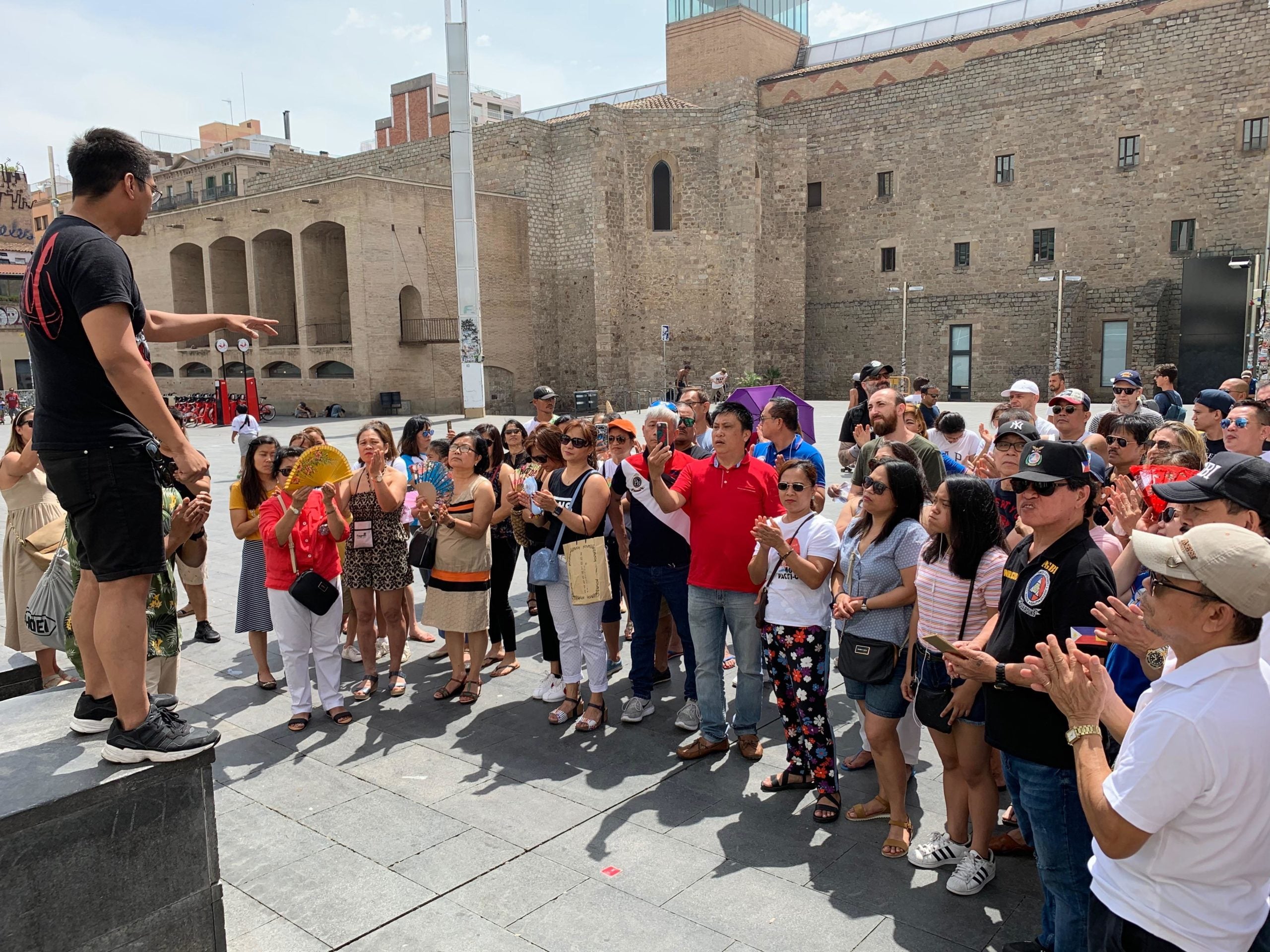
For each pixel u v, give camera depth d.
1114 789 2.26
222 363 40.88
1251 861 2.20
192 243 43.66
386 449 7.05
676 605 5.90
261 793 5.08
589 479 5.93
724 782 5.20
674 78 49.03
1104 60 37.56
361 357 36.50
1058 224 39.31
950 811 4.27
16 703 3.58
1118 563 3.97
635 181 41.38
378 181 36.31
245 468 6.63
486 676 7.07
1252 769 2.14
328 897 4.04
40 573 6.39
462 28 26.31
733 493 5.27
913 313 43.47
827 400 44.28
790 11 51.91
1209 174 35.59
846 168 45.00
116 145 3.00
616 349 41.19
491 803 4.94
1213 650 2.22
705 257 41.62
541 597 6.39
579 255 41.09
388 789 5.12
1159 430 4.87
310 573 5.77
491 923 3.83
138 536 2.98
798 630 4.83
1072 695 2.51
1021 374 40.66
